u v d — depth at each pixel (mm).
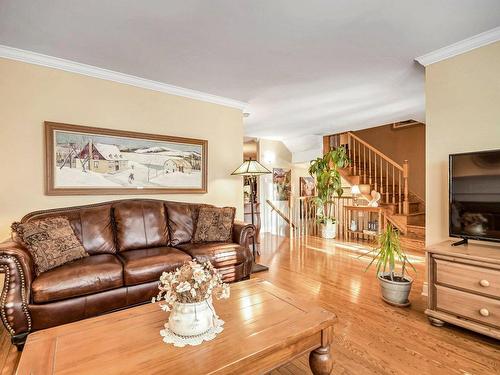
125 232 2768
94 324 1354
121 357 1094
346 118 4930
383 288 2596
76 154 2814
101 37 2297
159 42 2379
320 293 2814
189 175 3590
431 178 2629
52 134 2684
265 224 7195
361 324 2176
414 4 1875
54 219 2381
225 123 3977
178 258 2496
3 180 2482
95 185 2916
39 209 2635
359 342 1924
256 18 2033
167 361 1073
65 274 1996
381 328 2113
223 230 3148
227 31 2207
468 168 2193
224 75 3082
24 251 1931
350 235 5965
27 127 2590
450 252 2059
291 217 6609
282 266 3793
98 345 1176
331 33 2238
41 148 2654
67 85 2791
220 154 3930
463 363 1691
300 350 1332
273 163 7203
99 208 2779
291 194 6711
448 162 2488
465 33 2242
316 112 4547
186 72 3002
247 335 1254
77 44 2412
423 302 2578
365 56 2631
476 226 2148
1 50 2445
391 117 4867
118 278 2184
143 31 2207
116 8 1911
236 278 2900
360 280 3203
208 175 3811
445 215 2545
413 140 6656
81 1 1835
